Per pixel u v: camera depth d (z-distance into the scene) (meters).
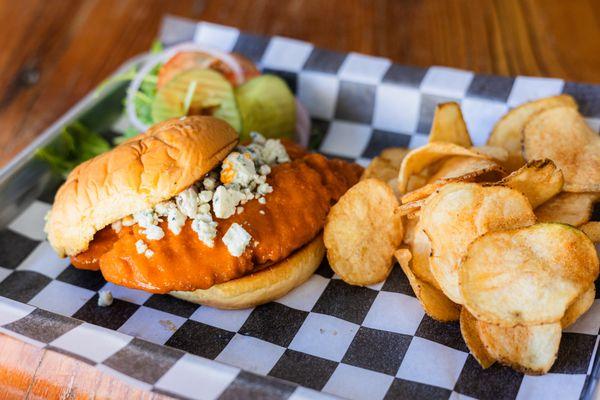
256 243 0.42
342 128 0.56
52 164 0.52
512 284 0.37
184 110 0.51
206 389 0.37
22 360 0.39
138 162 0.42
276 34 0.64
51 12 0.68
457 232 0.39
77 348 0.39
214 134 0.43
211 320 0.43
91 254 0.43
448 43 0.60
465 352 0.40
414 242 0.42
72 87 0.61
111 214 0.41
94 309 0.45
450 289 0.38
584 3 0.63
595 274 0.37
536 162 0.40
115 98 0.57
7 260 0.48
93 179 0.42
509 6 0.63
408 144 0.54
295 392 0.36
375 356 0.41
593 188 0.42
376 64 0.56
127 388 0.38
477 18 0.63
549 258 0.37
